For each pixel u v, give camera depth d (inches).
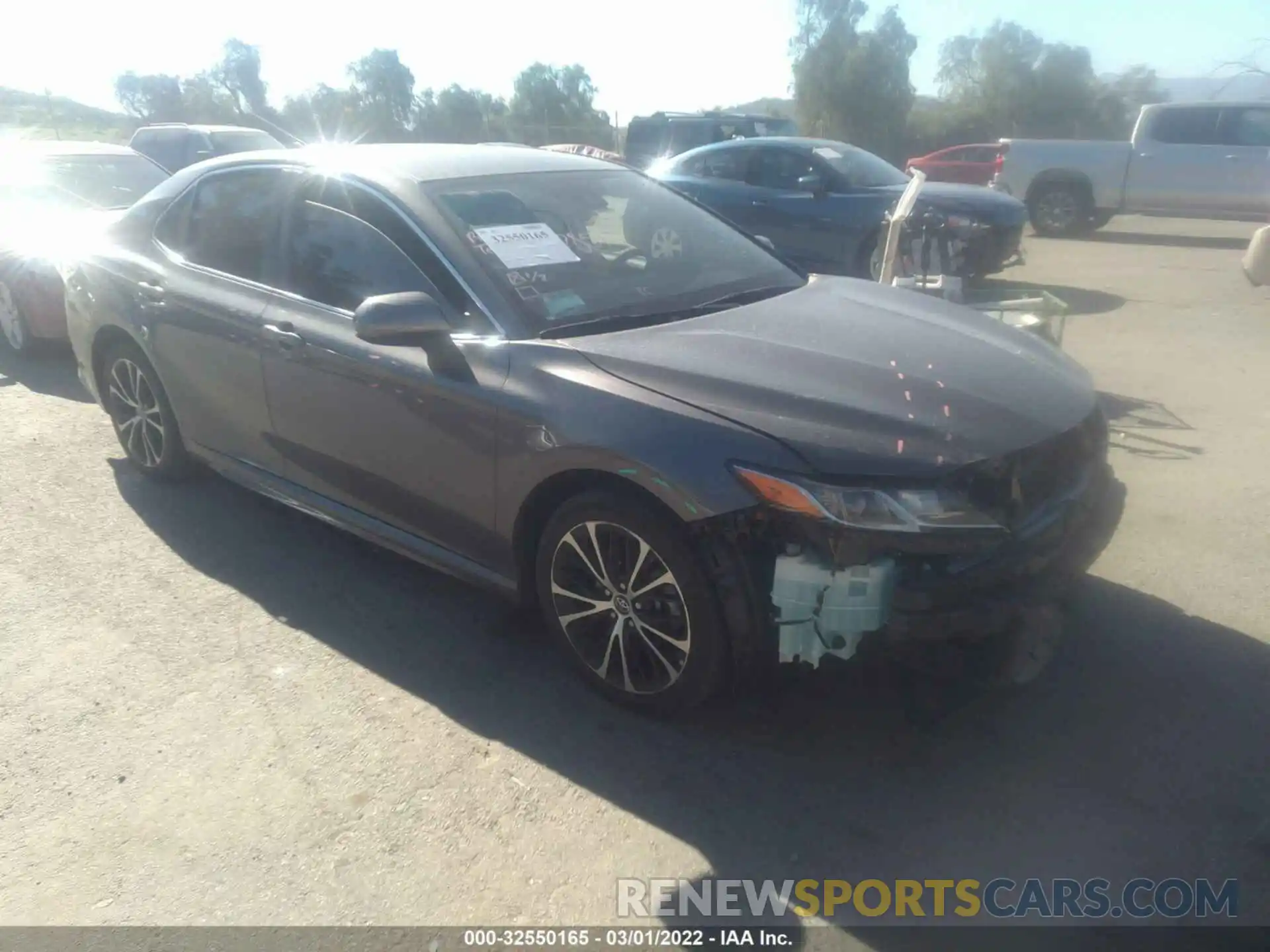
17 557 178.1
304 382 157.2
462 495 140.1
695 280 160.6
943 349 137.3
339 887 106.7
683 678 123.8
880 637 111.7
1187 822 112.8
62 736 131.1
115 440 233.9
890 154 1473.9
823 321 145.6
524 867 108.7
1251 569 166.6
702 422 117.8
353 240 156.0
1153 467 211.2
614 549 126.7
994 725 129.3
